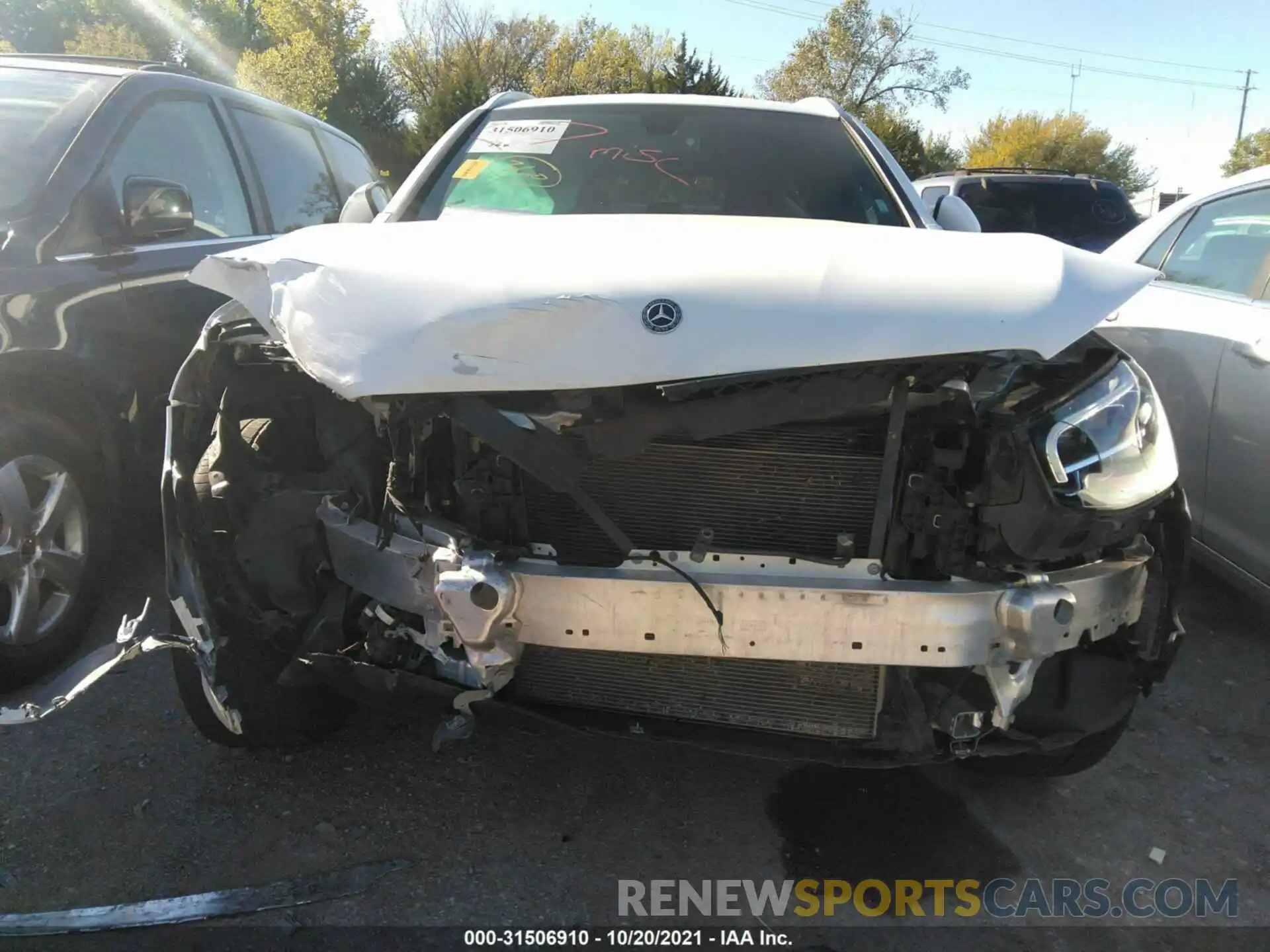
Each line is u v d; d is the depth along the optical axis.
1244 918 2.26
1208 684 3.36
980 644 1.96
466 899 2.22
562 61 42.31
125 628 2.25
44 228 3.16
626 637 1.99
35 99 3.61
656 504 2.10
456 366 1.85
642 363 1.82
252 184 4.50
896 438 1.98
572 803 2.60
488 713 2.14
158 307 3.50
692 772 2.77
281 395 2.51
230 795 2.55
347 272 1.97
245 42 40.16
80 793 2.54
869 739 2.14
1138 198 36.00
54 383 3.03
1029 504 1.96
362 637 2.30
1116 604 2.12
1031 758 2.58
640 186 3.17
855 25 36.75
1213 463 3.43
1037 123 49.41
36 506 3.03
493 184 3.17
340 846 2.38
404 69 40.72
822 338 1.84
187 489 2.21
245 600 2.28
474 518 2.10
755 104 3.63
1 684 2.94
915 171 33.31
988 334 1.87
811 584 1.98
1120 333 4.22
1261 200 3.72
